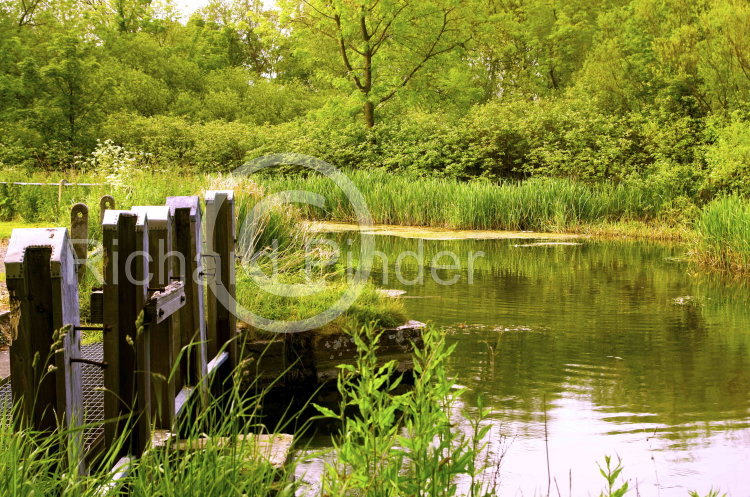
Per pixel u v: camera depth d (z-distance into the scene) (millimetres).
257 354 6418
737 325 8680
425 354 2627
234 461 2783
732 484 4266
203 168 29547
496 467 4523
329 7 29625
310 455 2877
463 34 30719
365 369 2559
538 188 20391
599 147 23719
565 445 4914
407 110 33812
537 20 37875
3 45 29812
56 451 3012
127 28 48625
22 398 3010
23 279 2967
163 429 4133
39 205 14977
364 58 30234
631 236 18422
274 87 49000
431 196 21172
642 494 4117
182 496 2643
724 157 18844
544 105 27719
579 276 12289
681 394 6059
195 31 56969
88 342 6051
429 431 2561
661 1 24891
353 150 28016
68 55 27922
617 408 5668
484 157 25797
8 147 24578
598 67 25938
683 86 23406
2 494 2373
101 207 8328
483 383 6312
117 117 32125
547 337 7977
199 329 4914
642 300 10234
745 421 5414
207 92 46688
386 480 2529
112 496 2793
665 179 20250
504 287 11156
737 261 13109
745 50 20781
